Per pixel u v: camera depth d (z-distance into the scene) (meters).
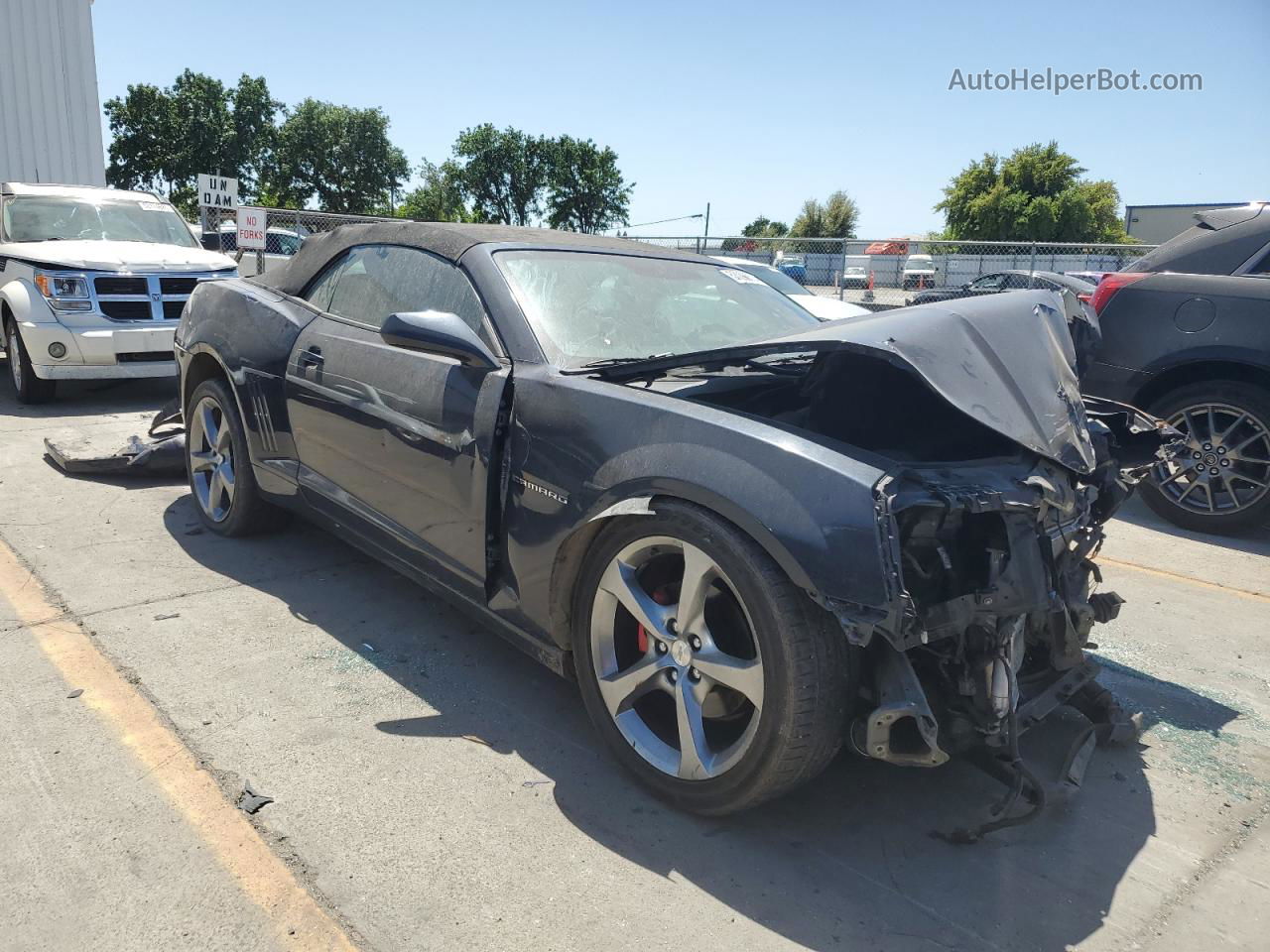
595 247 3.54
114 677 2.98
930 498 2.08
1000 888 2.21
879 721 2.08
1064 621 2.52
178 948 1.89
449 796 2.45
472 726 2.81
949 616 2.07
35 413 7.34
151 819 2.29
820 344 2.32
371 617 3.56
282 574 3.94
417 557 3.13
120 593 3.66
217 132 57.75
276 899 2.04
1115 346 5.53
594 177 64.88
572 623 2.66
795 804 2.51
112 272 7.38
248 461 4.09
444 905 2.05
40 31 12.25
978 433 2.65
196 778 2.47
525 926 2.00
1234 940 2.07
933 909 2.13
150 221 8.94
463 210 66.50
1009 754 2.25
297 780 2.48
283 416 3.75
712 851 2.29
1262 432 5.08
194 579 3.84
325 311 3.75
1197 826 2.51
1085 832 2.46
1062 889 2.22
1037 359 2.61
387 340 2.78
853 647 2.18
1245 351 5.07
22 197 8.48
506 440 2.76
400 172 67.38
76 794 2.37
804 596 2.12
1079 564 2.70
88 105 12.80
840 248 15.84
